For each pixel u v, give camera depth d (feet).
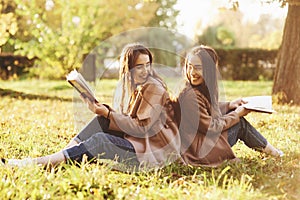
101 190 12.44
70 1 48.16
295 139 19.06
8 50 48.62
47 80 47.57
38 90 39.47
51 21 48.42
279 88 31.35
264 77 53.88
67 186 12.62
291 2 29.86
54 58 47.21
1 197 12.11
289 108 27.73
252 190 12.42
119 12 51.01
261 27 70.74
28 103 31.48
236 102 15.71
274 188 12.94
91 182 12.83
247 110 15.28
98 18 49.29
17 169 13.75
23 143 18.22
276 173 14.21
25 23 47.83
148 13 53.16
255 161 15.42
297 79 30.91
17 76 48.80
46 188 12.69
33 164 13.69
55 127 22.03
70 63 46.85
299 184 13.26
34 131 20.59
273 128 21.33
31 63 49.03
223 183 12.79
